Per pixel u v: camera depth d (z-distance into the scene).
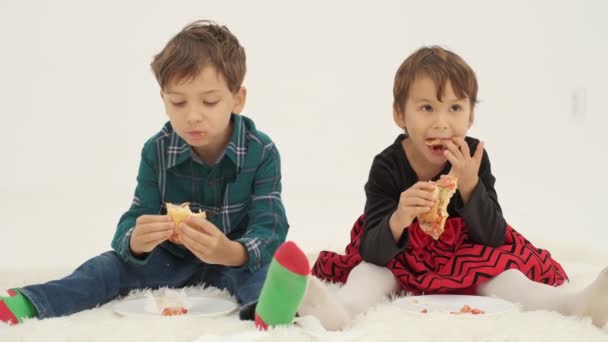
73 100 4.50
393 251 1.76
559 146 4.75
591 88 4.79
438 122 1.81
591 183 4.58
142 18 4.52
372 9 4.64
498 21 4.72
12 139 4.46
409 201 1.71
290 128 4.64
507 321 1.44
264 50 4.61
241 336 1.34
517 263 1.76
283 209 1.89
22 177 4.48
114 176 4.56
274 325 1.41
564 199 4.18
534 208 3.90
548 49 4.79
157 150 1.90
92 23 4.48
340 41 4.64
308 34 4.62
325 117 4.66
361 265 1.82
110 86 4.52
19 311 1.54
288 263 1.37
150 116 4.56
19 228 3.17
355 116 4.68
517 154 4.74
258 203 1.86
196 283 1.90
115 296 1.77
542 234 3.00
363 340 1.34
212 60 1.75
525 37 4.76
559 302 1.56
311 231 3.05
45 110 4.48
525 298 1.65
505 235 1.87
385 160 1.92
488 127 4.76
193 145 1.80
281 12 4.61
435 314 1.49
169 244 1.88
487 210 1.80
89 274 1.69
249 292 1.66
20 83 4.45
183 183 1.91
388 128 4.69
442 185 1.76
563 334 1.36
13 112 4.45
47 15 4.45
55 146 4.50
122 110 4.54
